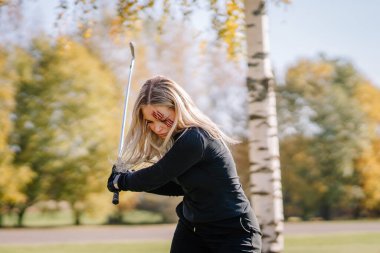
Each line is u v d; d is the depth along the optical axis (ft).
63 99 74.38
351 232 58.80
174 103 8.50
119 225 81.51
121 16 20.77
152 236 55.06
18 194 71.92
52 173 76.28
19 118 74.64
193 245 9.03
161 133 8.71
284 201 107.65
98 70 75.46
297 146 106.22
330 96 105.81
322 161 105.19
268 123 17.21
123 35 22.49
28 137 74.59
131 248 40.65
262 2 17.48
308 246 41.81
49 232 61.05
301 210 107.76
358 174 104.83
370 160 103.30
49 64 74.49
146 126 8.98
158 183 8.50
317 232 59.41
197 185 8.46
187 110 8.52
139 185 8.59
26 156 75.25
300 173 105.81
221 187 8.48
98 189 77.20
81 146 75.25
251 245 8.57
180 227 9.23
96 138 75.25
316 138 105.91
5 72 70.64
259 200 17.02
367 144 104.12
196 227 8.83
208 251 9.00
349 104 105.29
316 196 104.99
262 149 17.10
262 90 17.28
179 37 70.13
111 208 80.43
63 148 74.90
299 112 107.24
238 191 8.63
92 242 46.26
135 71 73.05
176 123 8.47
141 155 9.27
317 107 105.50
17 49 71.97
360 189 104.47
